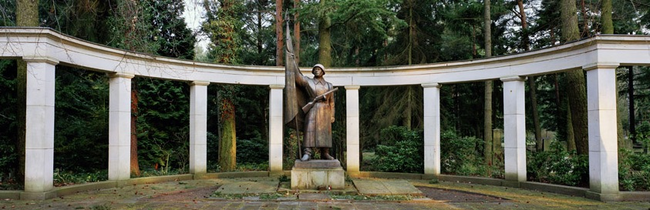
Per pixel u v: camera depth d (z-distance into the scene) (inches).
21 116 477.4
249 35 958.4
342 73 623.5
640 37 412.8
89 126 648.4
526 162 549.3
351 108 621.9
